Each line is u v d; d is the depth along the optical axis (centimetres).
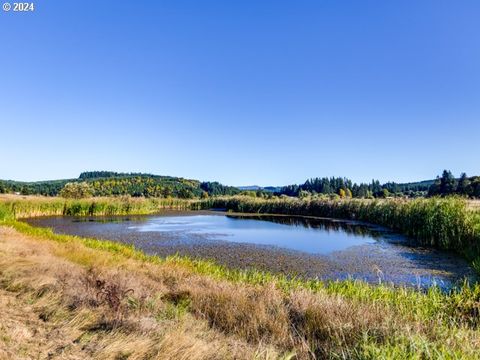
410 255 1661
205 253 1728
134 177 15738
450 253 1698
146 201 5244
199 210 5822
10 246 1114
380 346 438
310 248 1883
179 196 9600
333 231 2638
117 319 534
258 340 519
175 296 729
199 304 666
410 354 411
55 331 492
